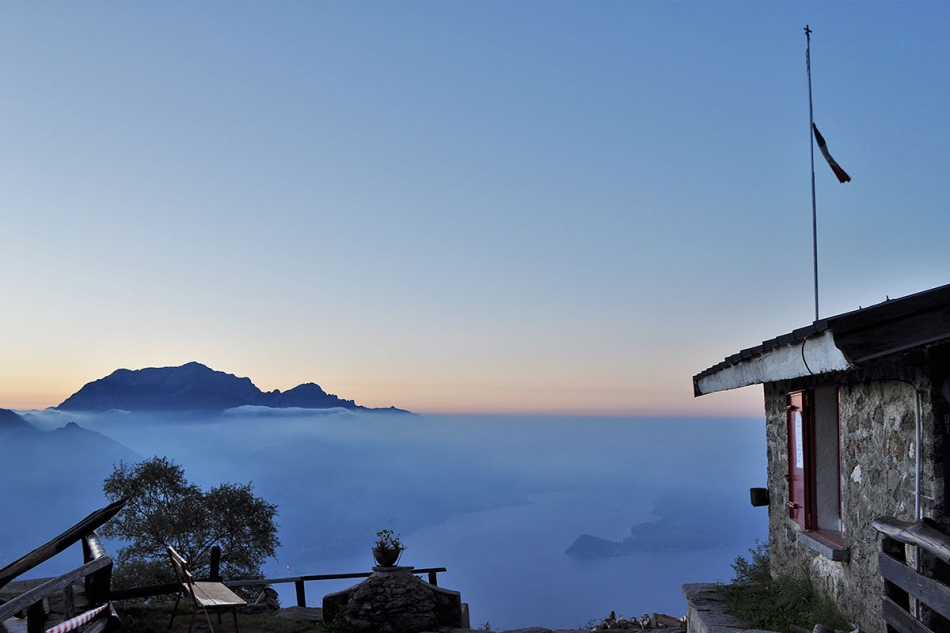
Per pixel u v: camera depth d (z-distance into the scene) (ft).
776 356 19.86
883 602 17.30
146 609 29.48
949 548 13.42
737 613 22.75
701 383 29.55
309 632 29.48
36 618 17.43
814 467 23.43
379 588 31.30
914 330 14.96
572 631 35.42
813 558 23.21
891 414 17.74
